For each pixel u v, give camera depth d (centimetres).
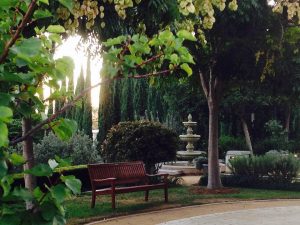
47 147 1386
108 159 1372
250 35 1041
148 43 195
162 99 2378
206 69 1191
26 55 145
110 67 189
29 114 175
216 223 799
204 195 1152
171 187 1325
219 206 991
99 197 1112
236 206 994
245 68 1103
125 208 951
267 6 989
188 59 189
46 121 182
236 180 1345
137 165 1098
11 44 156
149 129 1315
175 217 862
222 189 1232
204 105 2117
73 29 369
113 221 827
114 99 2361
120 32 591
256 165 1331
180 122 2312
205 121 2233
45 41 187
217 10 904
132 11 525
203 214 895
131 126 1342
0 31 160
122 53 194
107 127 2342
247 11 952
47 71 170
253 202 1053
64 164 164
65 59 172
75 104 196
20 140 178
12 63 163
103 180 953
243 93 1972
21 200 156
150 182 1303
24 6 165
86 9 362
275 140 2244
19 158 156
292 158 1317
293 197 1120
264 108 2342
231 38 1038
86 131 2342
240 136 2375
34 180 562
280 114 2530
